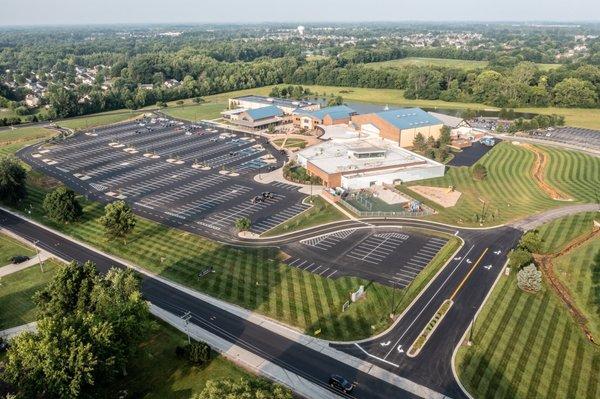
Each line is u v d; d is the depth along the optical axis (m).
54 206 105.62
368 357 65.00
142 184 137.00
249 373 61.84
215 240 100.69
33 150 172.38
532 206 120.12
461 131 191.50
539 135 194.12
